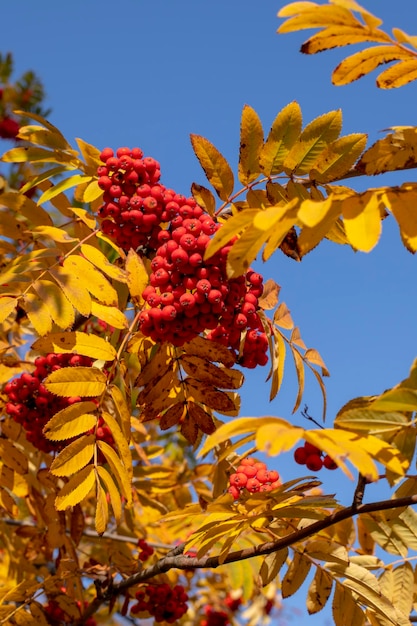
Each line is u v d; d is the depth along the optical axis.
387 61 2.40
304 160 3.05
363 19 2.10
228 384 3.16
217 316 3.02
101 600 4.05
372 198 2.12
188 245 2.85
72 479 2.76
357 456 1.70
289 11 2.13
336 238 3.16
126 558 4.35
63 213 3.84
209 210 3.20
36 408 3.64
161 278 2.91
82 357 3.48
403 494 2.62
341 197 2.13
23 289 3.08
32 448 4.11
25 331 4.67
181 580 6.07
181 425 3.25
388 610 2.74
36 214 3.66
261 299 3.50
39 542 4.36
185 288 2.93
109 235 3.44
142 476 4.54
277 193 3.15
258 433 1.64
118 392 2.93
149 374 3.15
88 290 3.05
